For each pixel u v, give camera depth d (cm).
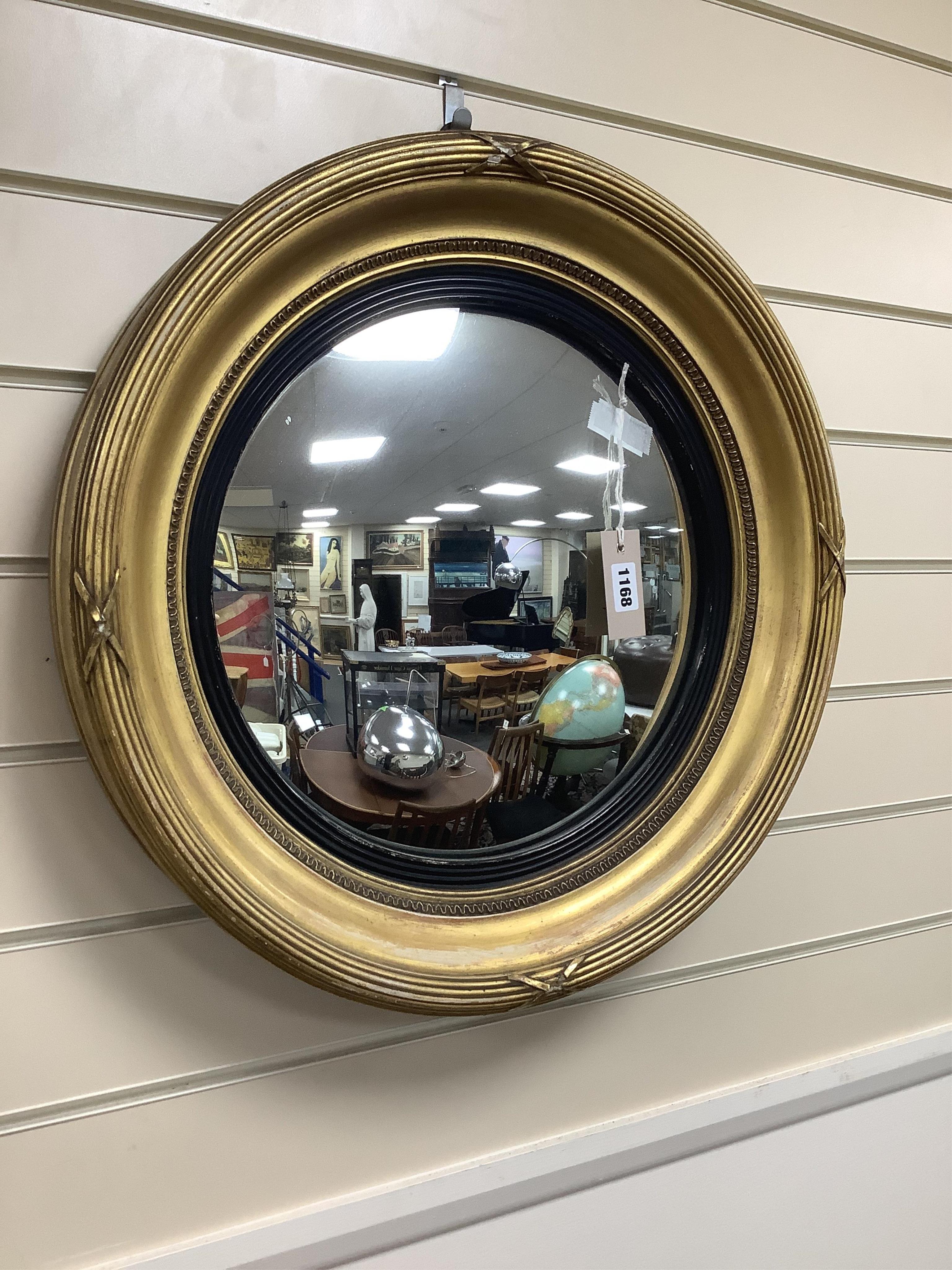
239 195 62
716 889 71
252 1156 69
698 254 66
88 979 62
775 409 72
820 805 92
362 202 56
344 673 63
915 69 89
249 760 59
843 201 87
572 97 72
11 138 55
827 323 88
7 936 60
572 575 71
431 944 63
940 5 89
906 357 92
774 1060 93
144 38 58
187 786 55
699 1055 88
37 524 58
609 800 74
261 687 60
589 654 72
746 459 74
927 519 95
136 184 59
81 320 58
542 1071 79
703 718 75
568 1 71
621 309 68
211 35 60
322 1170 71
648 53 75
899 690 95
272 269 55
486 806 69
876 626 93
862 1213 99
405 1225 73
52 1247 63
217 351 55
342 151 57
